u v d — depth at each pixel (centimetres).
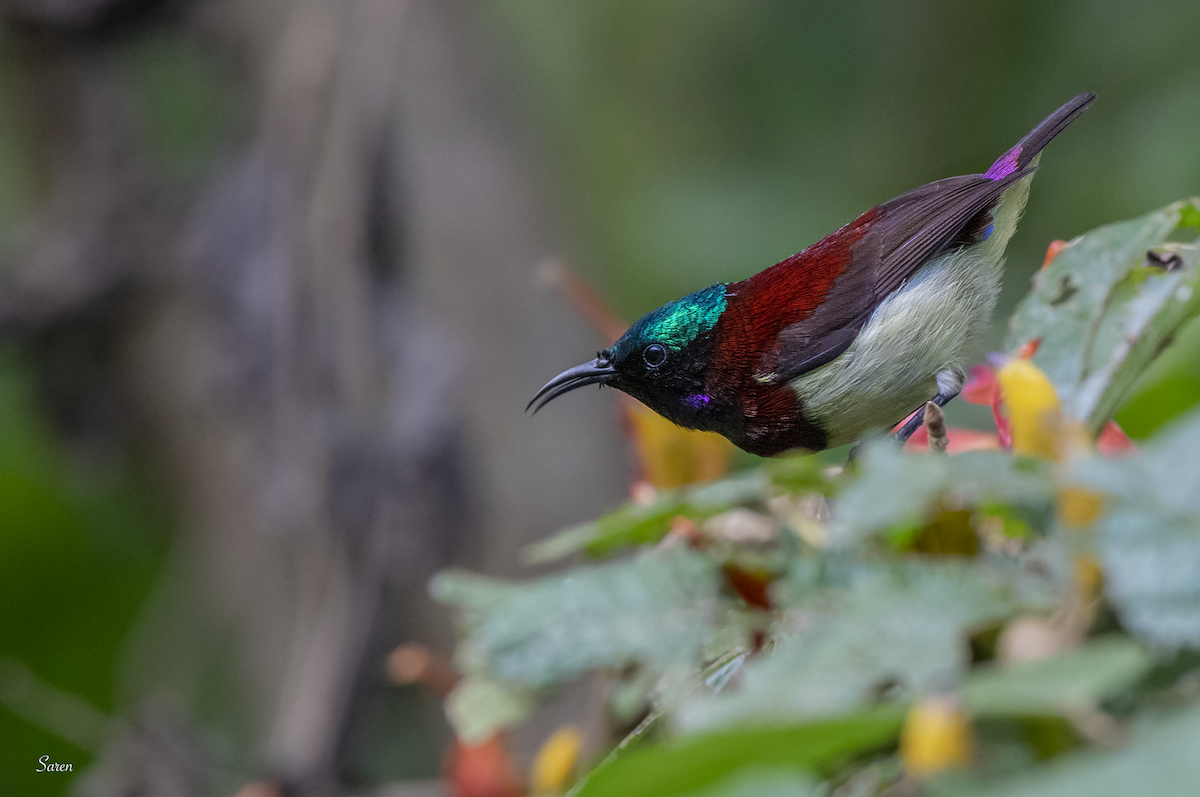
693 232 1254
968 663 257
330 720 828
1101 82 1174
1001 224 809
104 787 823
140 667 1152
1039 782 181
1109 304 407
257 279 1059
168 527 1259
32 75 1312
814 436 774
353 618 899
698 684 306
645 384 761
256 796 770
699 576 303
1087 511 252
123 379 1253
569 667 293
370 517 954
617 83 1327
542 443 1169
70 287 1227
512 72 1304
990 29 1213
